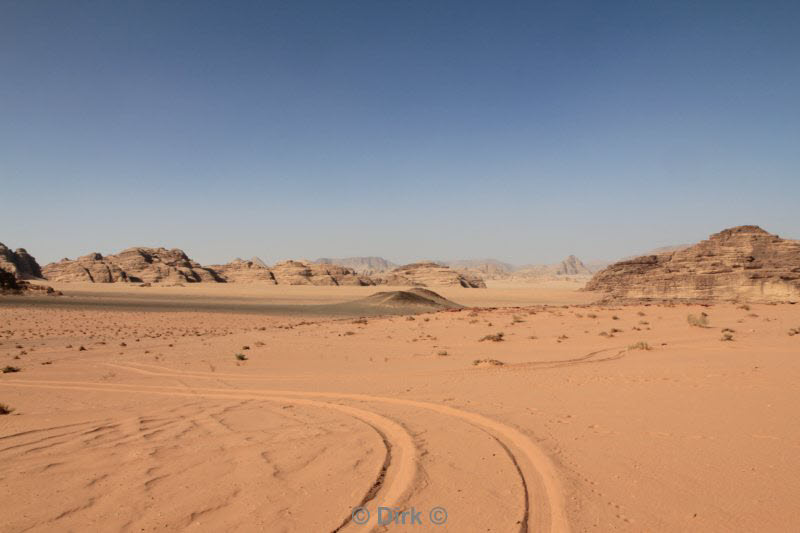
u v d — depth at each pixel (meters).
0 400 15.16
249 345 30.53
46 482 7.38
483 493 6.81
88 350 31.16
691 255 183.88
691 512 6.21
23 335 44.16
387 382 16.69
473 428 10.23
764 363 16.38
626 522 5.96
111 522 5.97
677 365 16.91
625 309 46.25
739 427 9.55
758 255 176.25
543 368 18.06
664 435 9.28
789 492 6.67
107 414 12.61
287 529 5.75
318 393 15.09
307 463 8.09
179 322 63.62
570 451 8.57
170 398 15.17
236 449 8.97
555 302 182.75
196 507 6.38
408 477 7.38
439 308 101.31
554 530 5.75
